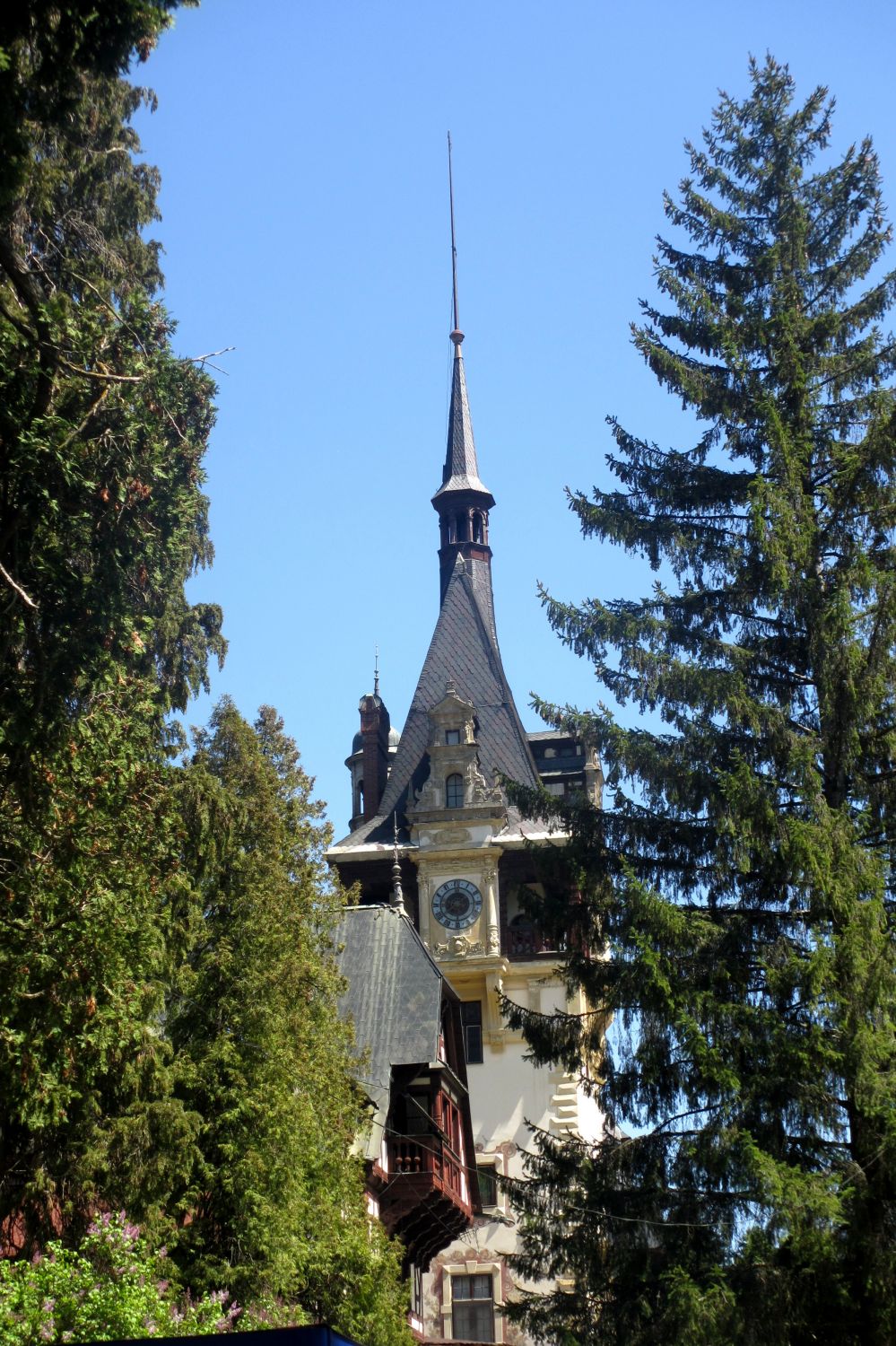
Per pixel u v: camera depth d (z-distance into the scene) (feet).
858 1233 80.79
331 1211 111.55
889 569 94.53
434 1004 152.76
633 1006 92.63
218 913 107.14
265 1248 97.76
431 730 253.85
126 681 72.74
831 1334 81.87
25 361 59.21
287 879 111.65
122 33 52.85
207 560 123.24
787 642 97.76
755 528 93.50
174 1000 104.47
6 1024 68.85
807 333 102.01
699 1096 89.86
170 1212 95.96
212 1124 100.17
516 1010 99.76
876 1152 81.25
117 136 110.42
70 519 60.95
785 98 107.86
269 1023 104.01
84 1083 76.59
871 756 93.97
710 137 108.99
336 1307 111.34
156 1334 72.18
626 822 98.37
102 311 65.41
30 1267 73.26
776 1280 81.41
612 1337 88.94
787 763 92.84
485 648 265.95
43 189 88.63
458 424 291.58
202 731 116.98
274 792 114.83
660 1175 90.58
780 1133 85.92
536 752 278.67
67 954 68.23
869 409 99.30
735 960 91.56
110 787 70.08
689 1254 87.51
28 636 61.31
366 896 245.04
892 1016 86.74
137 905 73.46
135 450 63.10
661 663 96.07
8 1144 86.69
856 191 105.70
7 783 64.95
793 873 89.04
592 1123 225.15
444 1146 151.23
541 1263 95.25
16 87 52.11
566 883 101.04
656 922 90.74
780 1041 86.12
